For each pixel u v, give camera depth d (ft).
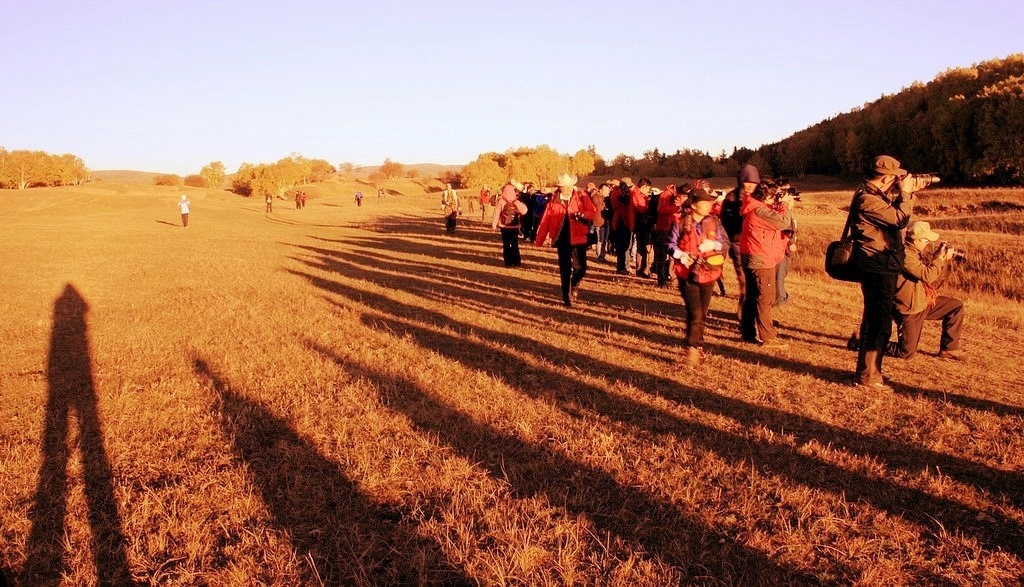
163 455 14.97
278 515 12.29
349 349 24.47
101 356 23.47
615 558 10.82
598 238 56.29
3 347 24.90
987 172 245.86
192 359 22.98
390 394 18.97
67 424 16.72
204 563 10.84
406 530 11.73
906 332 23.61
